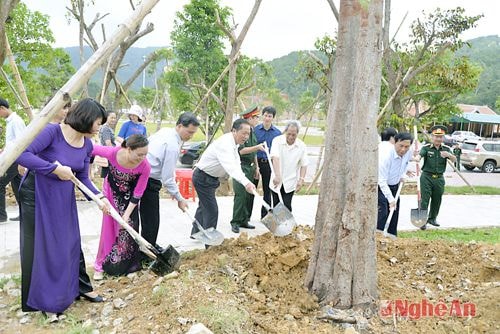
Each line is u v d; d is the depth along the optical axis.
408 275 4.58
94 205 8.45
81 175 4.04
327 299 3.78
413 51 12.71
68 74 15.86
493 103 60.47
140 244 4.16
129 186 4.64
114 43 2.25
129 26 2.27
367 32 3.43
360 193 3.60
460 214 9.43
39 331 3.60
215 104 14.34
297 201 10.02
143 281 4.44
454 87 12.41
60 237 3.72
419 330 3.55
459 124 43.31
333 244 3.76
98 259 4.78
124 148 4.41
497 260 4.89
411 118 12.08
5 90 11.18
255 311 3.65
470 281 4.53
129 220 4.70
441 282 4.50
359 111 3.53
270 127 7.21
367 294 3.73
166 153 4.77
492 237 7.33
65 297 3.79
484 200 11.32
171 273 4.17
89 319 3.79
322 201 3.84
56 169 3.55
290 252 4.34
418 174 7.45
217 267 4.36
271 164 6.19
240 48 9.78
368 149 3.55
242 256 4.54
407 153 6.13
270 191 7.27
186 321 3.37
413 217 7.31
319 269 3.84
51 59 11.84
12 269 5.00
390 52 11.84
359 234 3.66
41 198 3.63
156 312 3.60
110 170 4.58
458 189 12.97
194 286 3.87
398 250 5.13
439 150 7.90
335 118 3.69
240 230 7.04
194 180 5.45
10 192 8.74
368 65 3.46
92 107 3.69
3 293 4.29
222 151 5.13
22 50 11.26
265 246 4.76
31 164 3.45
